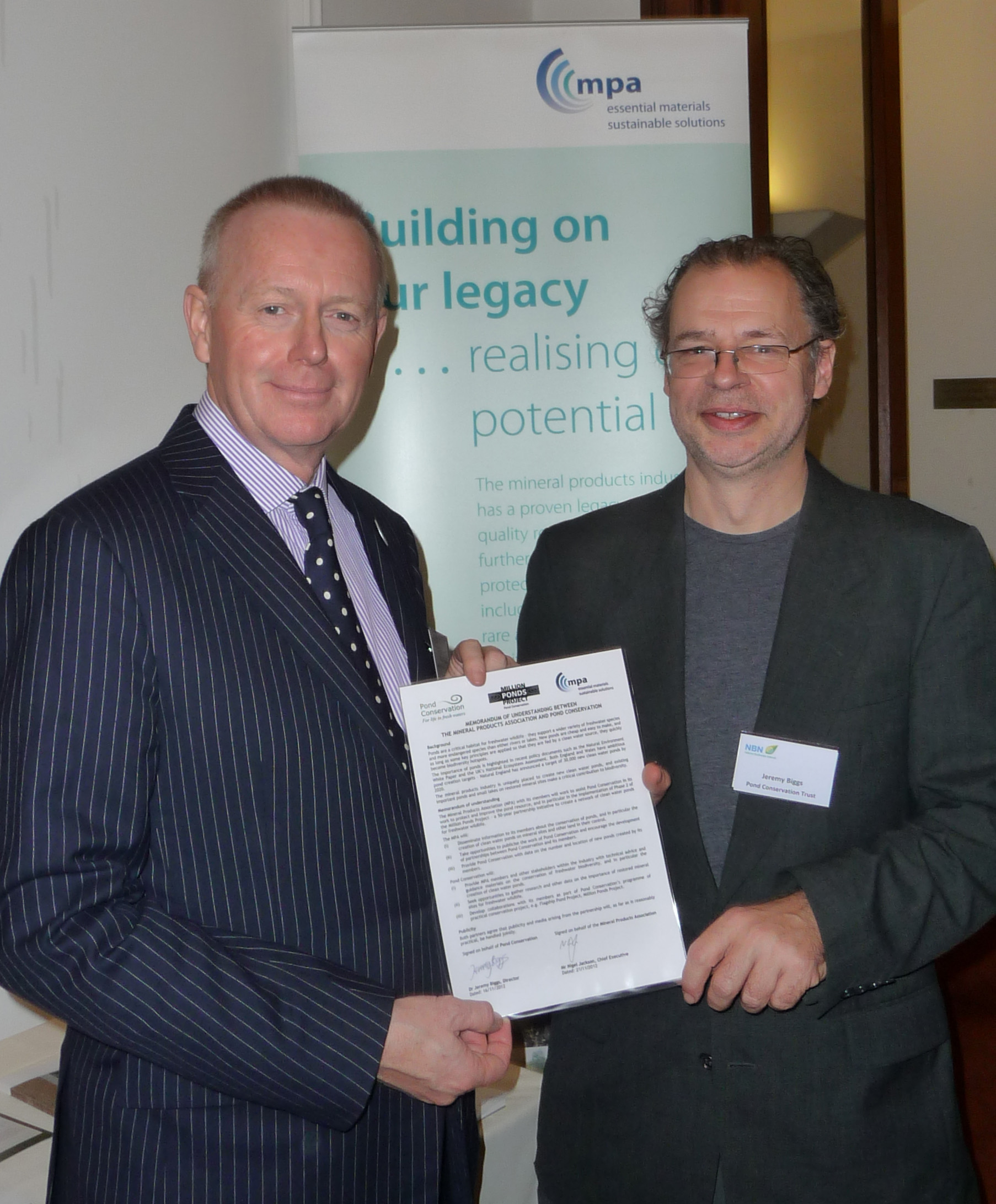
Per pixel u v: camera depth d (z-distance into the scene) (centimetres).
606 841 127
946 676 136
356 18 284
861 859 129
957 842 130
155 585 109
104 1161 106
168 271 223
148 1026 99
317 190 132
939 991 141
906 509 147
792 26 387
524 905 124
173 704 109
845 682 137
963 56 448
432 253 255
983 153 451
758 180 362
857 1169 128
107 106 208
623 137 258
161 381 221
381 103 253
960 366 462
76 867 101
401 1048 106
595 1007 143
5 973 101
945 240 457
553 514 261
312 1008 104
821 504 147
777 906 125
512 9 375
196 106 231
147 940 101
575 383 260
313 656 115
